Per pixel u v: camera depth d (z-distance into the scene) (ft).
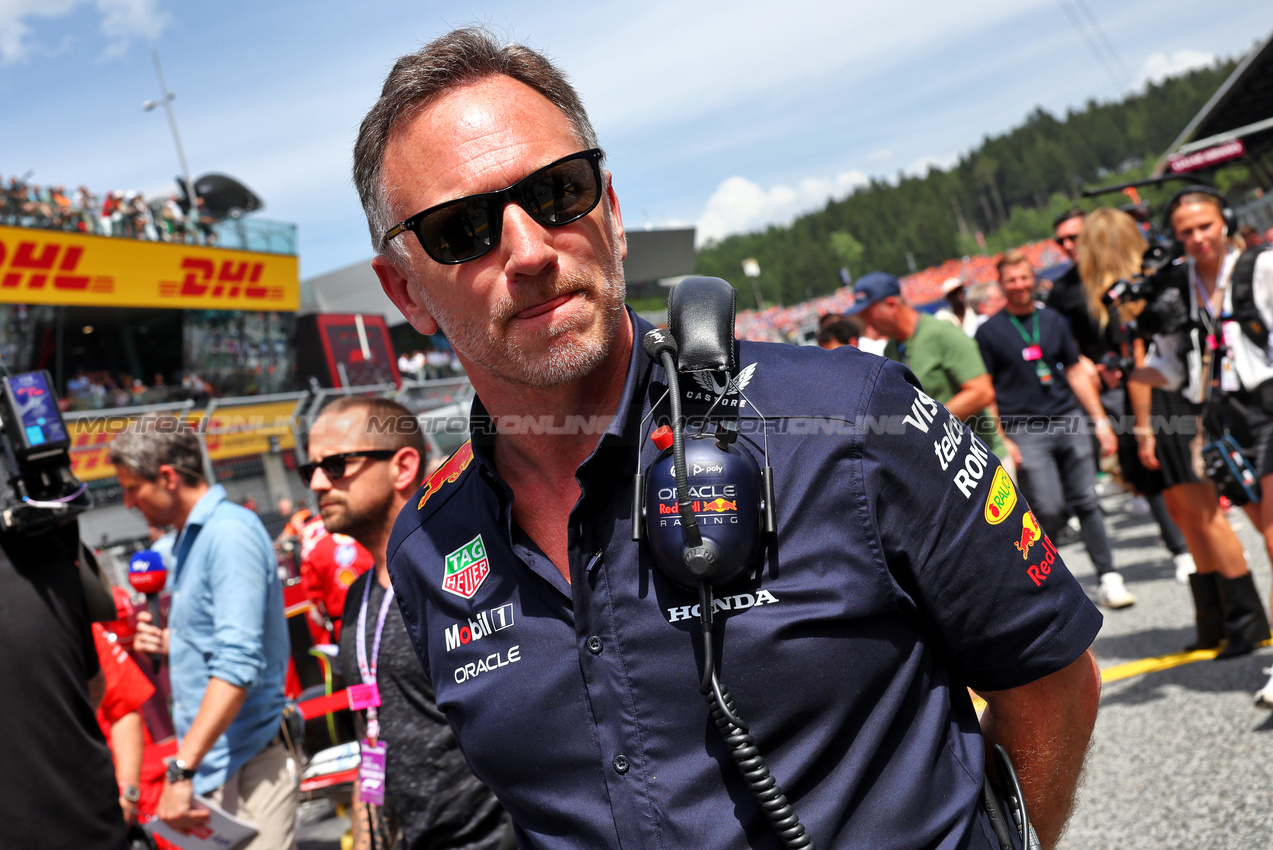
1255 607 12.94
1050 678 3.53
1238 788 9.39
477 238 3.48
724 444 3.32
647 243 89.66
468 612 3.88
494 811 6.70
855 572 3.22
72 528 7.42
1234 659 12.96
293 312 77.05
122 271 63.62
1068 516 17.74
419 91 3.63
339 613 14.19
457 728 3.96
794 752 3.22
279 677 10.09
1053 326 17.25
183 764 8.86
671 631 3.34
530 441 3.80
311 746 15.30
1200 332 11.60
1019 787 3.66
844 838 3.20
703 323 3.49
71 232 59.98
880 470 3.25
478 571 3.89
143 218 65.26
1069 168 640.17
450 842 6.70
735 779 3.26
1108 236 15.28
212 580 9.55
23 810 6.76
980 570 3.32
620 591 3.44
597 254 3.56
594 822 3.46
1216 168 69.82
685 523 3.15
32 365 63.62
